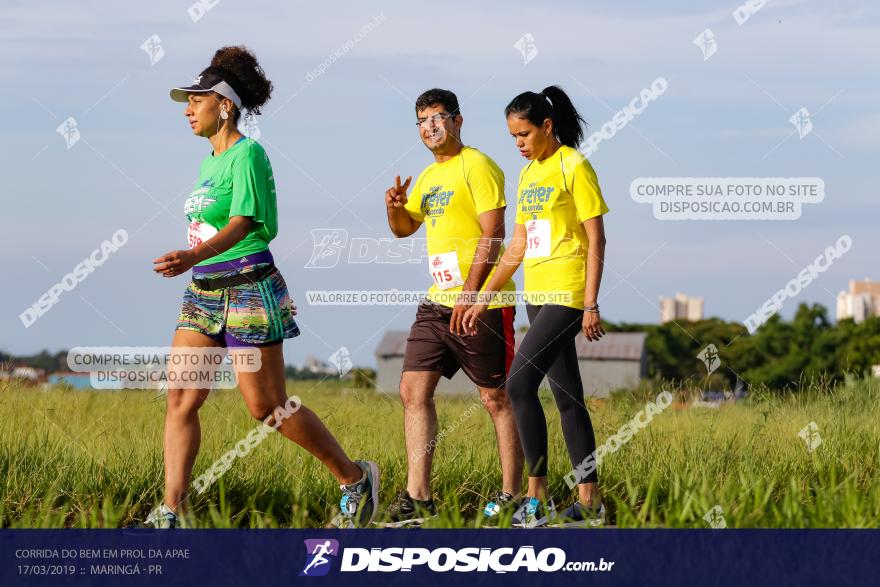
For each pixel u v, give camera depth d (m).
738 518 5.34
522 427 6.35
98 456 6.96
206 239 6.02
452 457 7.49
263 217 5.89
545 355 6.27
